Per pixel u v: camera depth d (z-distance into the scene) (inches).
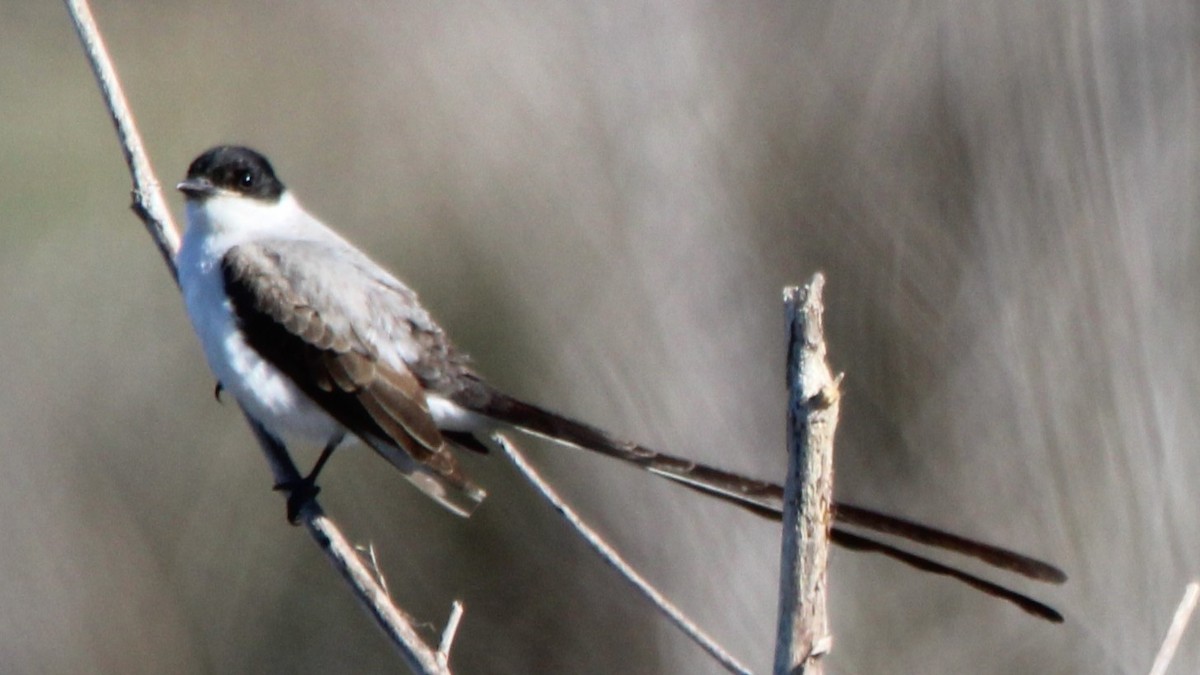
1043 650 445.7
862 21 529.0
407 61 660.1
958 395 478.3
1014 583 455.2
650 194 508.7
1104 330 444.8
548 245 541.3
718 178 508.7
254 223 340.5
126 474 604.4
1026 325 458.3
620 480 486.6
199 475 602.2
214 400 621.3
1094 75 461.4
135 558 580.4
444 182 612.4
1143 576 426.3
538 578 520.4
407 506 550.3
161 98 747.4
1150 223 448.8
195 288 332.2
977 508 463.8
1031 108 475.5
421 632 527.2
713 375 482.6
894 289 494.0
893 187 507.8
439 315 565.9
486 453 340.2
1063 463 439.5
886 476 487.5
